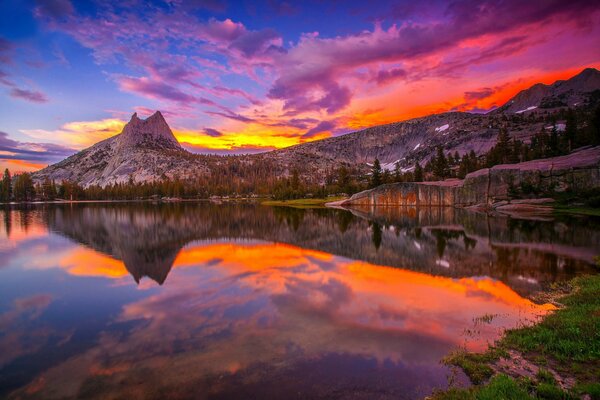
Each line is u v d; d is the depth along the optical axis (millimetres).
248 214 79125
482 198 78062
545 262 22859
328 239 37031
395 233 40469
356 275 20984
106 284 20031
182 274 22062
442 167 125438
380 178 121875
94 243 36656
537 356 9789
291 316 14031
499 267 21953
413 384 8805
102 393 8773
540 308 14266
